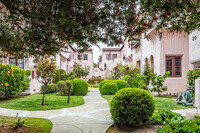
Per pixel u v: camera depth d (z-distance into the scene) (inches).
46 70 265.4
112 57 1237.1
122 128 144.3
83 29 107.7
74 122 161.6
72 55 1080.8
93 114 198.7
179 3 91.9
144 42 511.2
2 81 315.9
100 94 475.2
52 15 104.0
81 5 97.0
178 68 408.5
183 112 198.8
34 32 115.8
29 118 169.3
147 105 144.8
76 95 430.9
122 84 491.2
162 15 102.1
